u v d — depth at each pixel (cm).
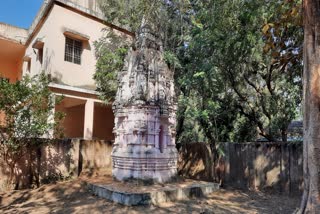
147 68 869
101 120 1694
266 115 1177
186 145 1126
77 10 1379
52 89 1232
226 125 1227
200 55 959
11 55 1847
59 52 1298
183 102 937
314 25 411
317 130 392
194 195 778
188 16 1022
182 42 1049
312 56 407
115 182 833
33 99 820
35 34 1514
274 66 1001
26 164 857
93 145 1047
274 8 778
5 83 770
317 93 396
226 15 861
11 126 784
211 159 1031
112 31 1248
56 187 828
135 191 697
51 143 902
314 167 391
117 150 881
